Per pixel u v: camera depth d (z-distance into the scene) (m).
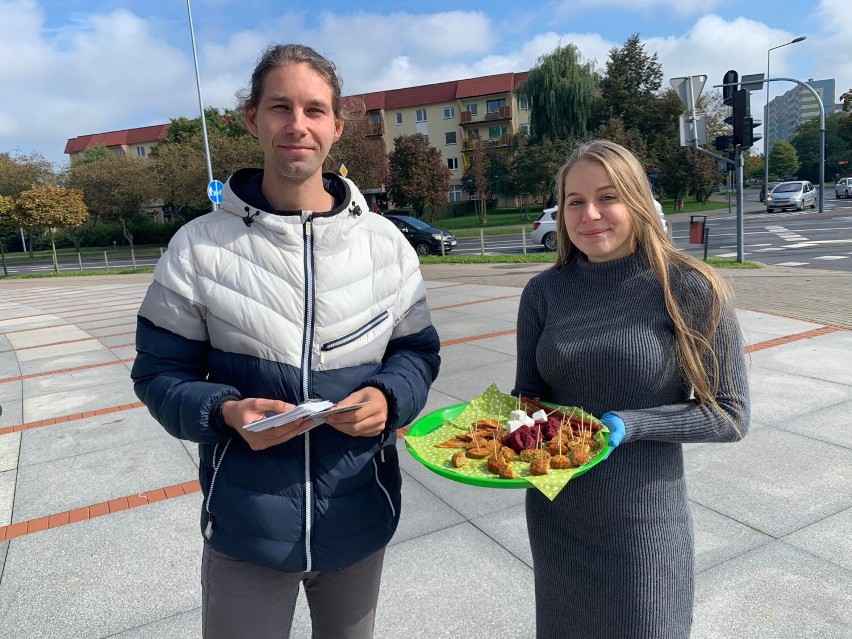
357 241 1.59
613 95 41.19
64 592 2.73
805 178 86.94
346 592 1.66
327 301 1.51
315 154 1.52
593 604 1.68
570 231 1.73
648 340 1.62
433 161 40.19
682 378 1.65
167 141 51.84
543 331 1.83
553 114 41.16
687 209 38.09
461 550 2.90
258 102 1.52
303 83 1.47
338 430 1.49
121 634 2.44
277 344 1.48
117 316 11.87
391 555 2.88
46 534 3.26
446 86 53.69
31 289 20.25
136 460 4.23
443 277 14.48
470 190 47.06
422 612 2.48
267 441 1.34
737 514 3.05
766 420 4.18
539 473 1.50
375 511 1.60
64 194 28.08
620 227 1.66
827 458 3.57
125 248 45.72
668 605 1.65
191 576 2.82
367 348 1.57
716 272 1.63
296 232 1.51
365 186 31.31
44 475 4.06
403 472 3.80
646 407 1.65
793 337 6.37
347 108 1.72
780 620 2.31
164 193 38.62
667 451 1.67
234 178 1.61
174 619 2.52
